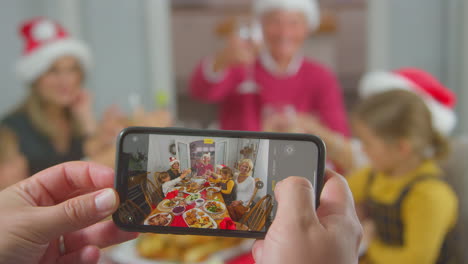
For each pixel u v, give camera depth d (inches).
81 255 19.4
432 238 30.1
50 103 48.7
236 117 55.4
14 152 44.9
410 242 30.7
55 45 47.6
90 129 50.1
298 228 13.3
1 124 47.3
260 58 54.2
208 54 98.7
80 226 15.6
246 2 98.3
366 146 35.2
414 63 63.5
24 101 50.5
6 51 59.1
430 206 30.5
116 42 64.6
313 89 54.2
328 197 15.7
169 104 68.1
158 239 29.8
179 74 100.8
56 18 61.6
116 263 28.4
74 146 47.9
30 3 60.3
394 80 39.7
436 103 38.5
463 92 60.7
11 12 58.9
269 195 16.5
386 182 34.8
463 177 35.5
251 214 16.5
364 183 38.3
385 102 33.9
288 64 53.6
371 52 64.7
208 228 16.4
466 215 34.4
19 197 17.0
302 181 14.6
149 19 64.6
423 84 39.2
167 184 16.6
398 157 33.6
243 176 16.7
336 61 104.0
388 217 33.2
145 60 65.9
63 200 18.5
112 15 63.9
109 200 15.2
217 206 16.6
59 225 15.2
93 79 64.5
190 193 16.5
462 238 33.6
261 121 54.5
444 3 61.3
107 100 65.5
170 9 96.2
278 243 13.3
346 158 42.8
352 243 14.0
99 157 41.3
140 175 16.6
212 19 96.7
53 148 46.9
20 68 49.3
